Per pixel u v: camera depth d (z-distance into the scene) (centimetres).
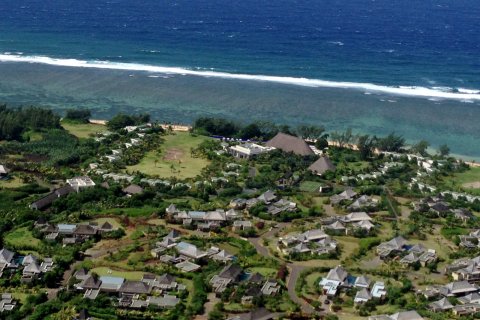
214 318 19000
